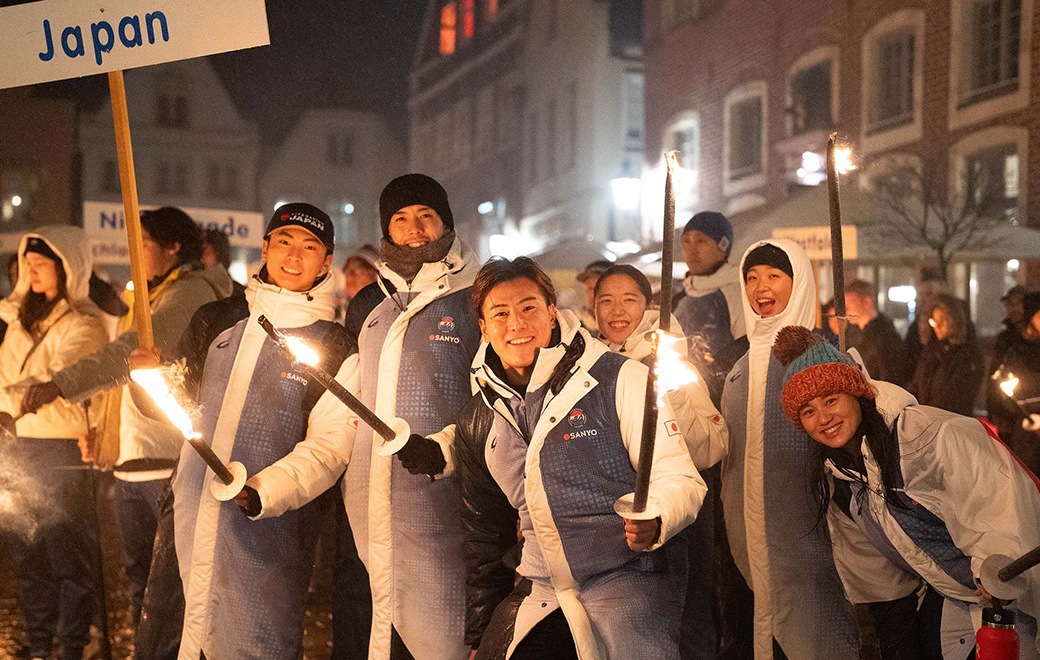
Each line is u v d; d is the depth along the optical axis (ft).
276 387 13.08
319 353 13.23
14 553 16.99
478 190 126.41
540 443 10.61
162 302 16.16
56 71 12.55
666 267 9.25
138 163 153.48
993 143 50.52
